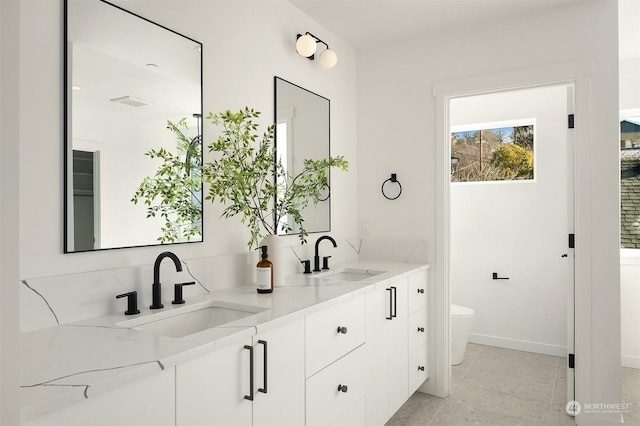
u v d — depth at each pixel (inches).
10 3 29.2
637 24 113.3
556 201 146.5
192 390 46.6
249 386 54.4
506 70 108.1
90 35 59.8
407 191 121.5
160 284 64.9
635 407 108.4
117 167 63.2
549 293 147.6
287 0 100.2
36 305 52.7
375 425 87.9
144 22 67.4
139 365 40.4
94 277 58.9
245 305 66.6
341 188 122.2
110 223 62.2
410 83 121.3
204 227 78.2
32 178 53.4
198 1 77.7
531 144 152.6
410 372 105.8
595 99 97.7
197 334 50.8
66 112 56.8
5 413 28.5
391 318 92.6
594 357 97.6
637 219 145.2
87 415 36.6
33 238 53.5
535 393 116.1
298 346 63.9
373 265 115.2
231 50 84.9
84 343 47.4
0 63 28.6
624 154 146.7
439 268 116.8
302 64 106.1
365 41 123.4
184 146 74.0
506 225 154.7
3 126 28.6
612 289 95.8
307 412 66.0
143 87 67.1
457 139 165.0
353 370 79.6
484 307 158.7
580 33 99.7
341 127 122.3
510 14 106.1
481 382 124.1
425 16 107.4
